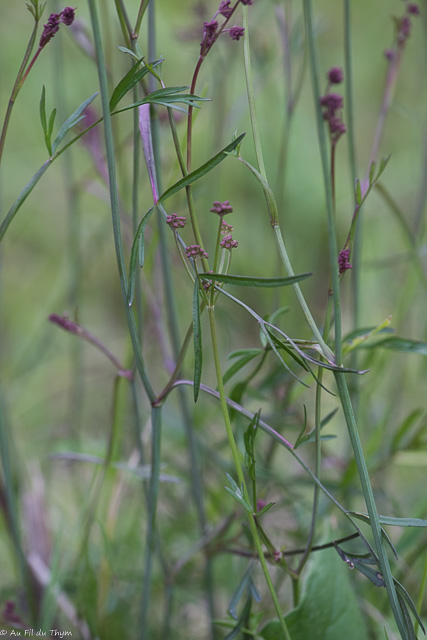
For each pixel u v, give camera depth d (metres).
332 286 0.64
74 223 0.96
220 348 1.03
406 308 0.90
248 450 0.66
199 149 1.39
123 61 0.92
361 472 0.64
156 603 0.85
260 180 0.63
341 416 1.04
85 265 1.25
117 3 0.65
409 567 0.78
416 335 1.07
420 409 0.76
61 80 0.87
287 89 0.79
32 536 0.84
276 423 0.78
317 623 0.71
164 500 0.89
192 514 0.85
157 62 0.64
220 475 0.85
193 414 0.84
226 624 0.71
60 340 1.35
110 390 1.27
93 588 0.77
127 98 1.13
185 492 0.86
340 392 0.64
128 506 0.92
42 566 0.82
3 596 0.84
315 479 0.65
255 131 0.64
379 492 0.81
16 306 1.43
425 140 0.85
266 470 0.77
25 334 1.36
